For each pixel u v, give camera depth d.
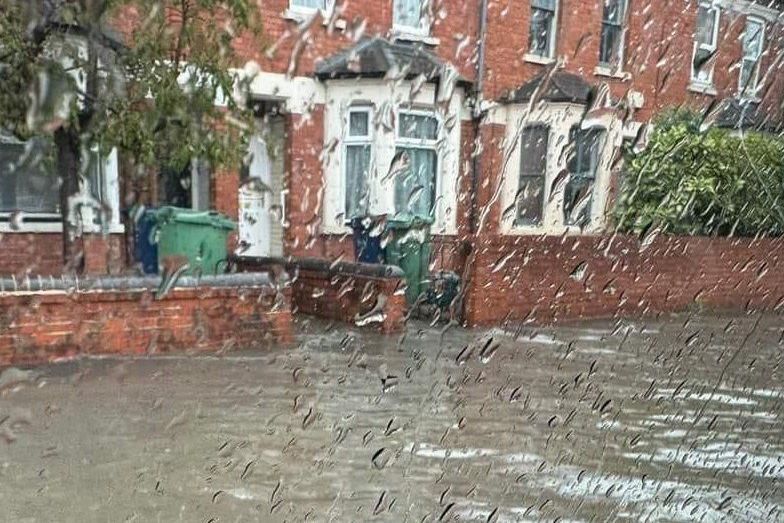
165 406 3.59
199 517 2.39
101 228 6.24
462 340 5.64
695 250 7.93
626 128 9.18
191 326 4.69
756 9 9.59
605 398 4.14
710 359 5.36
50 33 4.26
